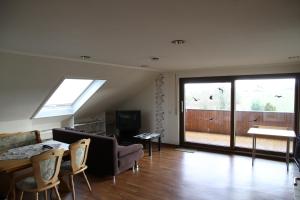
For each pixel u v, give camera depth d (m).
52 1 1.50
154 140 6.68
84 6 1.59
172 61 4.39
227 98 5.64
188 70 5.99
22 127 4.92
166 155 5.44
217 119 5.88
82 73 4.50
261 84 5.20
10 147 3.59
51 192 3.35
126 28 2.14
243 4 1.57
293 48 3.13
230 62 4.62
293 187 3.59
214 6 1.61
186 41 2.69
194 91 6.12
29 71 3.65
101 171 4.00
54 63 3.79
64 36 2.41
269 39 2.59
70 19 1.87
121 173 4.25
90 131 6.77
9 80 3.59
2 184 3.24
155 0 1.50
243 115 5.57
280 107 5.04
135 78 5.94
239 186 3.65
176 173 4.24
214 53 3.51
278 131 4.57
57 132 4.61
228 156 5.29
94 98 5.77
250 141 5.54
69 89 5.37
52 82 4.28
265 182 3.80
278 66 4.82
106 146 3.86
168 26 2.08
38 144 3.55
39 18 1.84
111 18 1.85
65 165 3.31
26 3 1.53
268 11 1.71
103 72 4.83
